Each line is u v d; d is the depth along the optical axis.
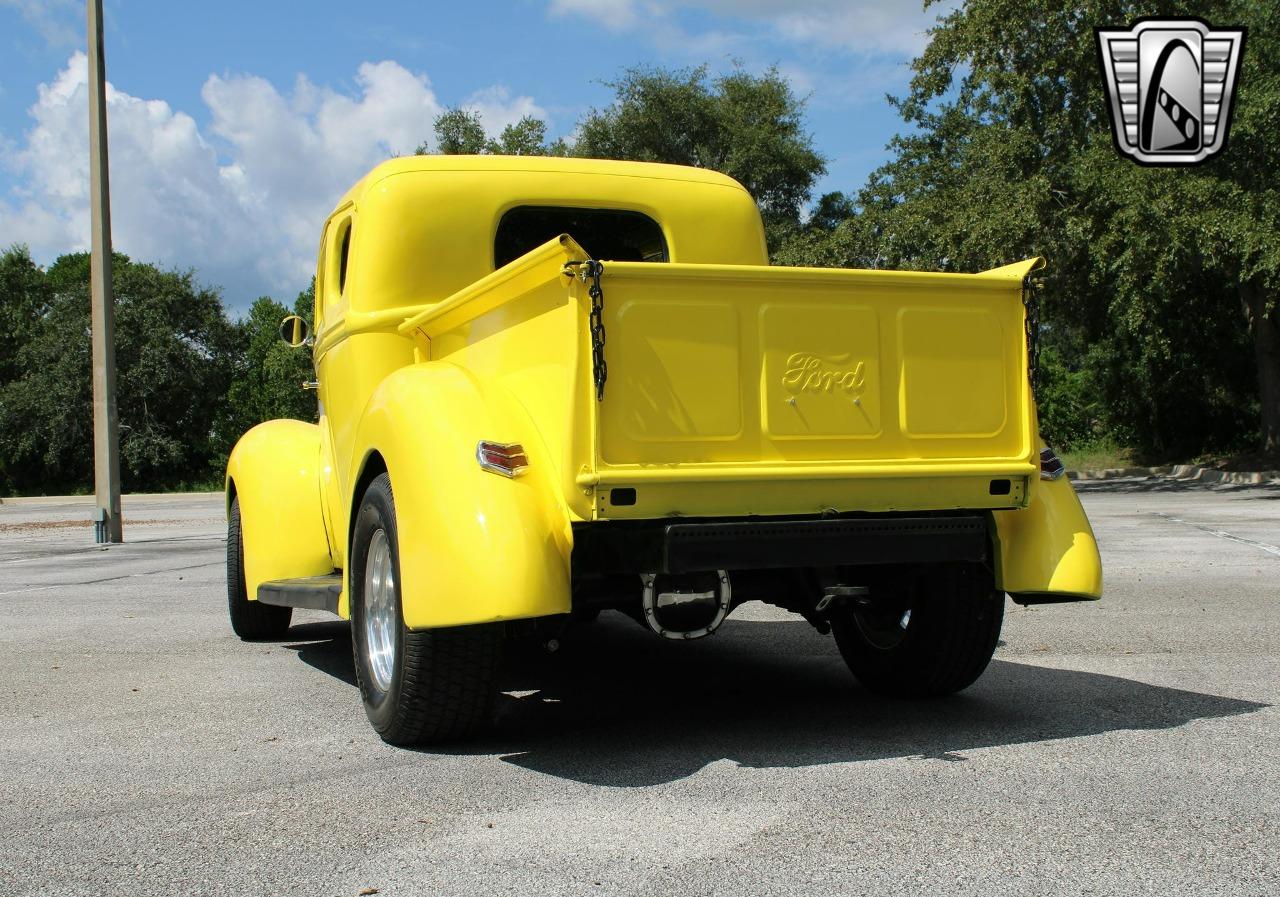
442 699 4.10
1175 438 34.25
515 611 3.66
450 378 4.22
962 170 26.20
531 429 3.93
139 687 5.59
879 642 5.11
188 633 7.40
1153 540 12.59
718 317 3.84
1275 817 3.29
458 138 43.44
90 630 7.53
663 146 42.97
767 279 3.88
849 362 4.00
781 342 3.92
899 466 4.03
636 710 4.88
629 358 3.74
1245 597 8.14
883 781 3.70
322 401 6.29
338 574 6.14
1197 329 31.88
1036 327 4.24
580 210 5.61
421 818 3.42
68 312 53.81
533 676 5.71
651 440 3.77
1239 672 5.51
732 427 3.86
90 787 3.84
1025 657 6.00
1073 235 22.92
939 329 4.13
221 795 3.71
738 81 43.06
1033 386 4.23
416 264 5.32
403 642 4.11
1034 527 4.26
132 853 3.16
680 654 6.33
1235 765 3.84
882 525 4.02
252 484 6.31
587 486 3.68
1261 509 17.47
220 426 56.16
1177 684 5.24
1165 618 7.25
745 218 5.92
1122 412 34.75
